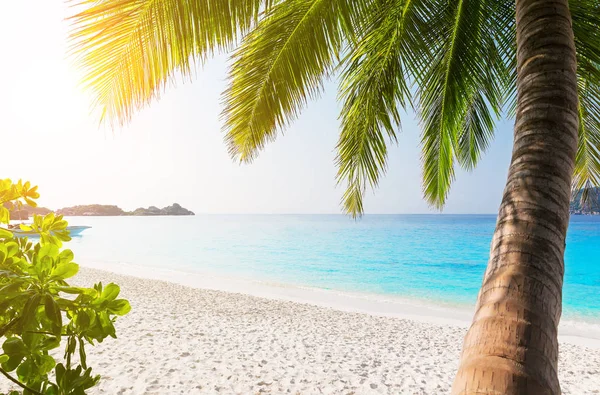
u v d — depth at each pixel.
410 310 10.77
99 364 4.89
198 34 2.39
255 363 5.29
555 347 1.11
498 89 4.82
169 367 4.93
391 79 4.14
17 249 1.30
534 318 1.12
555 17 1.80
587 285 17.84
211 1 2.41
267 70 3.40
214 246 37.59
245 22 2.56
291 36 3.31
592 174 5.09
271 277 18.66
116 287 1.31
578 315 11.52
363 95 4.41
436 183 5.86
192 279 16.30
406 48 3.97
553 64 1.70
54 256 1.20
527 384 0.98
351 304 11.30
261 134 3.61
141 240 46.66
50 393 1.27
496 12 4.11
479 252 31.50
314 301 11.49
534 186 1.44
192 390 4.29
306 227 79.75
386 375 5.14
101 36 2.13
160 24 2.27
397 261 25.80
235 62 3.32
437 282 17.89
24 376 1.28
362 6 3.45
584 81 4.36
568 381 5.32
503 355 1.04
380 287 16.31
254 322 7.86
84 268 18.30
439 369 5.46
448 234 52.19
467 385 1.04
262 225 95.31
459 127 5.98
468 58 4.23
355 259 26.88
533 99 1.67
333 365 5.41
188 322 7.51
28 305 1.10
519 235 1.34
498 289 1.23
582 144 5.01
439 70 4.60
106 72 2.26
